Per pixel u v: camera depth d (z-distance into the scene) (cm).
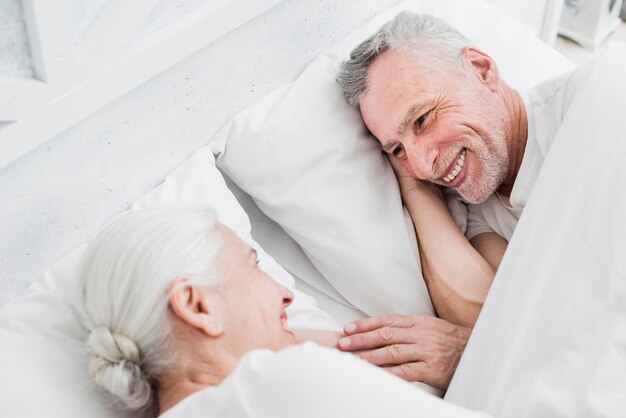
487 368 110
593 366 98
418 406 77
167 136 129
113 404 96
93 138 115
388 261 133
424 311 133
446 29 138
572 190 115
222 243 96
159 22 117
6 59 98
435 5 164
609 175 113
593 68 127
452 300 130
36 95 100
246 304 95
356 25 161
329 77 144
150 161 128
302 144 135
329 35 155
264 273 100
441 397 122
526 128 138
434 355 120
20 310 104
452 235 135
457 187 137
